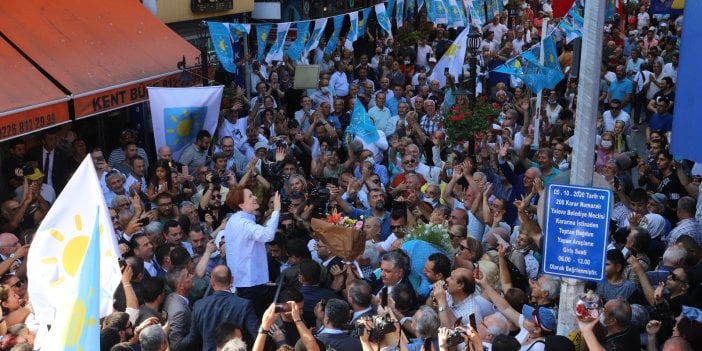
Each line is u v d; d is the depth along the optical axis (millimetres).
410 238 9484
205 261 9133
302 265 8547
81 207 7699
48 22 13922
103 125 16203
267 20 20922
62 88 13016
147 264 9398
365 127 15102
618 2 28203
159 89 13727
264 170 13258
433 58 22188
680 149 8109
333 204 11500
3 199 13008
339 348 7172
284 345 6930
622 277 9016
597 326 6535
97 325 6023
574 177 7301
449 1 21219
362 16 18781
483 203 11273
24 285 8688
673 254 9125
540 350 7309
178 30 18141
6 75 12414
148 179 12727
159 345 6840
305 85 17547
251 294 9070
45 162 13203
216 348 7629
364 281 8016
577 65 18672
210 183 11555
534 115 18094
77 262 7664
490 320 7426
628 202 11703
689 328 7402
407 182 12133
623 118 17562
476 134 15094
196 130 14102
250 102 17250
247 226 9000
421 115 17875
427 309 7062
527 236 9781
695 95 7871
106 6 15406
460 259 9031
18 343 6992
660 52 24875
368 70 21438
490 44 24297
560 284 7922
